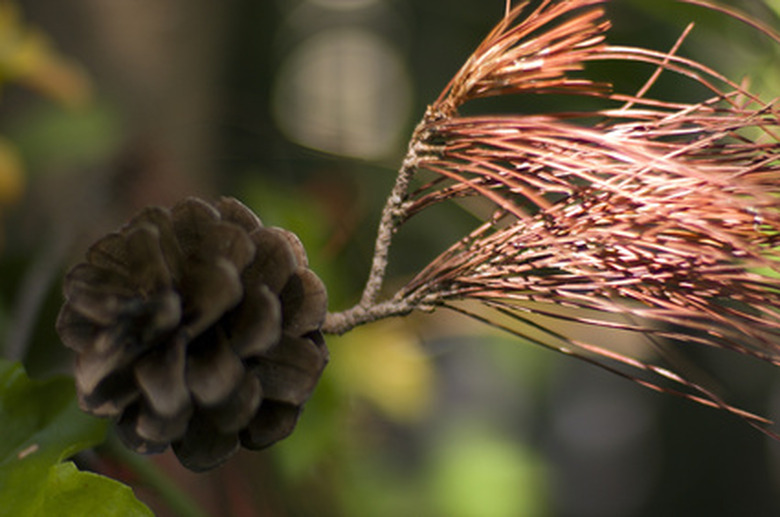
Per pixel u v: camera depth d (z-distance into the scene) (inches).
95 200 32.2
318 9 74.0
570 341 18.9
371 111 63.1
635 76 30.7
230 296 18.2
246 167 36.6
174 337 18.4
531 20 19.5
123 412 18.8
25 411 20.5
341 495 33.3
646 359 33.7
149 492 23.9
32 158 34.3
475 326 35.7
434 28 53.2
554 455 74.4
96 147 33.9
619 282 18.8
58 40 36.8
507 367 62.1
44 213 34.1
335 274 29.2
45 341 28.3
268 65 58.9
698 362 41.0
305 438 27.3
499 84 19.3
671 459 69.4
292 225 29.1
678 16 26.4
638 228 18.5
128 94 37.0
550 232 18.9
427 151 19.3
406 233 33.8
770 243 18.7
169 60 38.2
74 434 20.5
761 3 25.5
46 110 35.8
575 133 18.3
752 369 43.7
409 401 37.1
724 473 66.2
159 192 33.1
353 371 34.2
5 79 34.4
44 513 20.0
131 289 18.6
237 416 18.5
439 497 55.1
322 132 36.1
